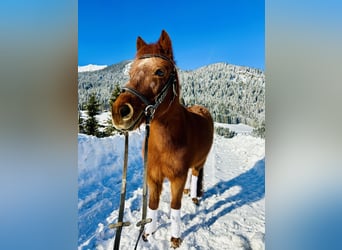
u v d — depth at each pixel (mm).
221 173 2857
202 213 2186
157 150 1617
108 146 3234
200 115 2195
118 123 1201
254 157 3039
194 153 1826
